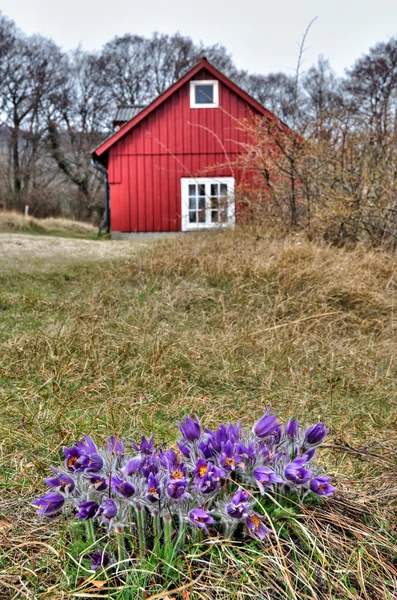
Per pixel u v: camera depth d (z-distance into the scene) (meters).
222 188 14.76
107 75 44.94
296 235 7.73
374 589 1.41
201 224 14.72
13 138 39.25
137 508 1.38
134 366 3.54
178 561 1.39
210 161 14.83
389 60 26.67
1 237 10.14
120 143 14.87
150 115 14.78
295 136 8.28
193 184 14.89
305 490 1.52
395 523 1.69
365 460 2.15
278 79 40.78
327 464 2.11
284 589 1.37
